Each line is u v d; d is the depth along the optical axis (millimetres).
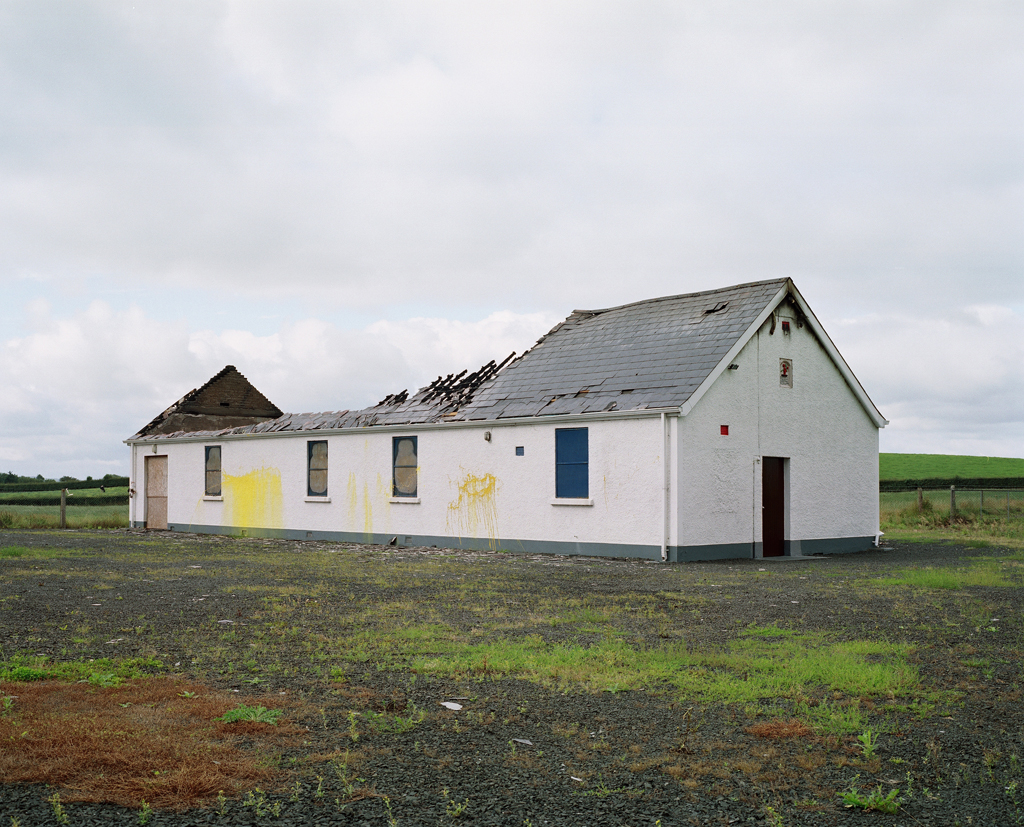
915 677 7020
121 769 4656
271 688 6480
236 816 4152
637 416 18578
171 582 12820
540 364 23250
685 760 5109
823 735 5582
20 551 17859
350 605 10727
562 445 20062
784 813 4406
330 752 5082
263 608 10336
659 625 9523
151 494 31188
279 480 26797
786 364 20844
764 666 7375
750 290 21156
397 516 23594
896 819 4359
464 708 6086
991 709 6246
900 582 13641
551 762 5039
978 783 4836
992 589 12781
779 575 14969
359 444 24672
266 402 35656
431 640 8469
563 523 19875
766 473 20312
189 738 5191
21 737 5027
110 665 7043
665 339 21172
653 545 18219
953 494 30562
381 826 4109
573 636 8805
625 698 6402
